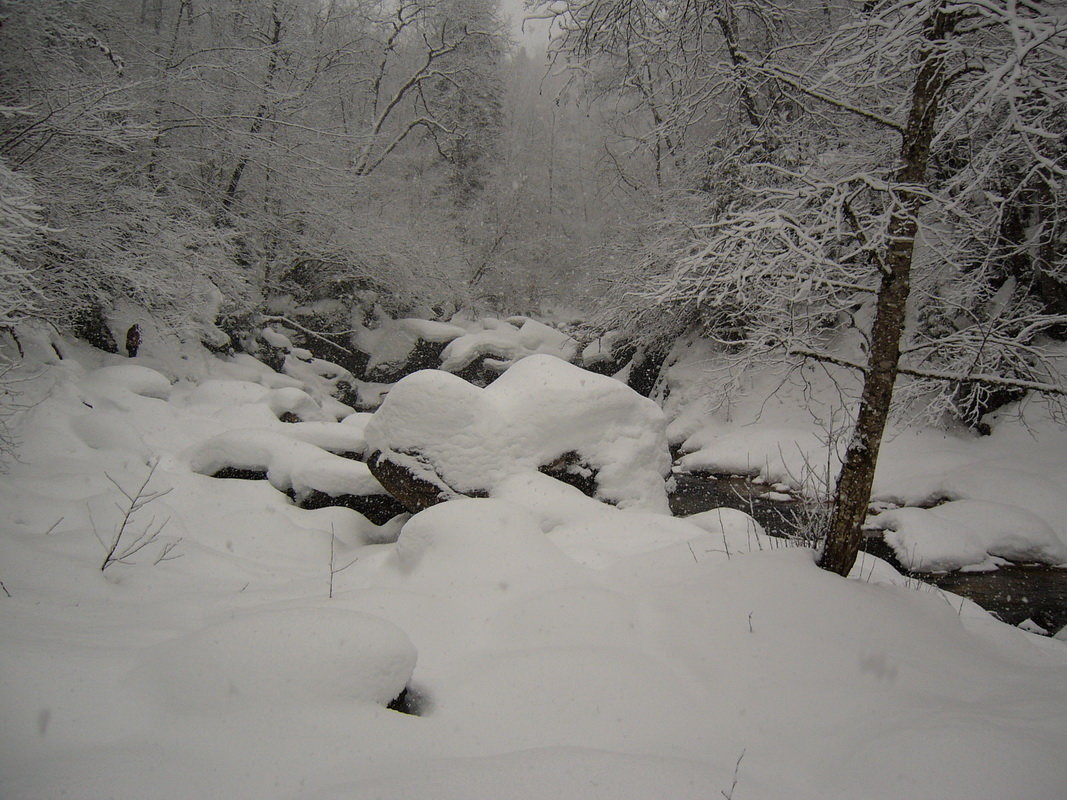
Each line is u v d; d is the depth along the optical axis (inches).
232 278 606.2
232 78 703.1
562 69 473.1
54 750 93.8
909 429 518.0
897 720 120.3
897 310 182.2
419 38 1216.2
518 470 289.3
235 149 692.1
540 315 1457.9
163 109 621.0
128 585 177.5
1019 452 446.6
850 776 104.6
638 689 131.7
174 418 399.2
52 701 101.9
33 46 450.3
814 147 394.3
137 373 438.9
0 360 366.3
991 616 256.1
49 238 433.1
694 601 170.9
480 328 1000.9
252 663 116.6
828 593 169.6
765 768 109.3
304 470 329.1
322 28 920.3
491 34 1133.1
